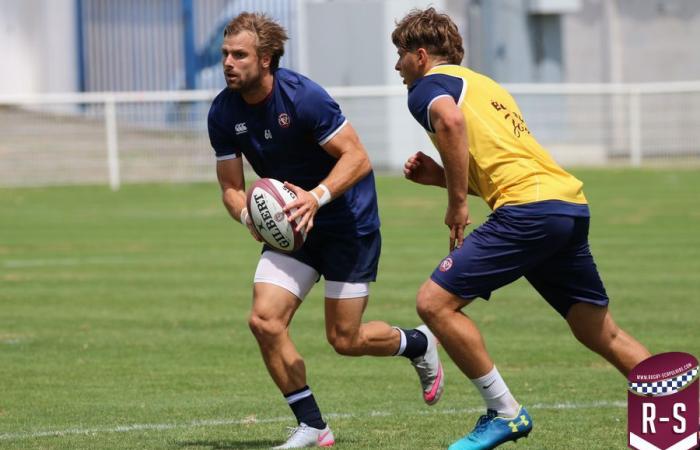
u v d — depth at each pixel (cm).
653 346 3353
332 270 2336
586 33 12912
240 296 4441
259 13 2283
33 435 2411
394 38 2248
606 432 2384
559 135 10938
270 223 2216
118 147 9756
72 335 3703
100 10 11381
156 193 8762
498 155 2112
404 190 8631
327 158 2331
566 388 2869
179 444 2322
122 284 4766
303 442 2252
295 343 3559
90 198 8494
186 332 3744
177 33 11494
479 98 2136
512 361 3219
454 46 2220
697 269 4922
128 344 3553
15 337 3675
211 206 7956
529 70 11088
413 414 2612
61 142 9744
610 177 9494
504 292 4503
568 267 2175
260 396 2848
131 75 11481
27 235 6538
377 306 4150
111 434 2423
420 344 2502
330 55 10025
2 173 9356
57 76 11138
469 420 2541
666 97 11556
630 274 4800
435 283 2114
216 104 2344
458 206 2098
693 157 11150
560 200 2100
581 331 2228
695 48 12762
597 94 10781
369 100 9719
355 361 3303
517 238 2084
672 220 6775
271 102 2272
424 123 2119
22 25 11100
